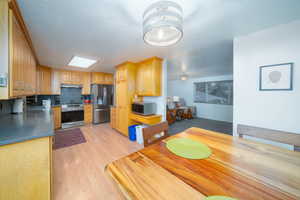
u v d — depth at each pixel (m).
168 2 0.90
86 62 3.09
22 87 1.40
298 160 0.85
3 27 1.01
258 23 1.40
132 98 3.18
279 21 1.36
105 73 4.53
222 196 0.55
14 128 1.19
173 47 2.11
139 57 2.68
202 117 5.89
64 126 3.82
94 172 1.71
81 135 3.22
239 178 0.67
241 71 1.71
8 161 0.92
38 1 1.03
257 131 1.23
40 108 2.73
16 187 0.95
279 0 1.04
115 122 3.62
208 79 5.68
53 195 1.31
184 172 0.72
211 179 0.66
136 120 2.92
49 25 1.41
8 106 2.02
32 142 1.01
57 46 2.01
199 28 1.51
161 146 1.07
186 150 0.99
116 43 1.92
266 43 1.52
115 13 1.20
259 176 0.68
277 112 1.45
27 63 1.66
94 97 4.29
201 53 2.45
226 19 1.32
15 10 1.11
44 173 1.06
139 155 0.91
